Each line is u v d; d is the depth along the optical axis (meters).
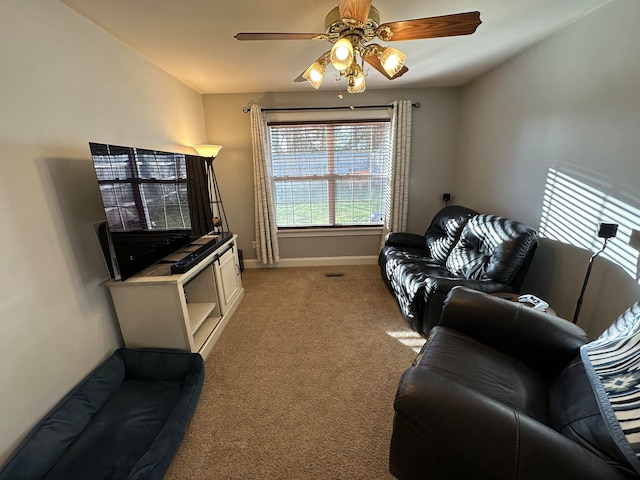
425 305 2.04
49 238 1.40
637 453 0.71
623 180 1.58
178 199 2.23
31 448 1.18
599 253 1.69
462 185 3.40
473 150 3.14
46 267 1.38
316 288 3.14
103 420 1.43
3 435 1.18
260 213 3.53
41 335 1.34
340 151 3.54
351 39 1.44
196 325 2.02
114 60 1.88
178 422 1.33
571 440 0.79
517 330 1.32
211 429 1.44
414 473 0.91
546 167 2.13
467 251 2.42
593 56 1.71
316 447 1.34
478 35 2.02
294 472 1.23
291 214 3.75
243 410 1.55
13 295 1.23
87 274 1.62
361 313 2.58
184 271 1.80
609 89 1.63
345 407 1.56
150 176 1.89
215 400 1.62
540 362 1.28
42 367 1.34
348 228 3.75
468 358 1.26
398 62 1.52
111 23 1.71
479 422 0.76
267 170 3.44
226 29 1.82
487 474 0.71
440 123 3.44
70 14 1.54
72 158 1.55
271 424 1.46
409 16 1.74
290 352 2.04
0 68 1.19
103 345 1.72
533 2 1.61
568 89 1.90
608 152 1.65
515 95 2.43
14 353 1.22
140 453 1.26
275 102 3.35
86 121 1.65
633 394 0.84
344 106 3.37
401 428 0.89
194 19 1.69
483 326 1.40
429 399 0.83
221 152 3.47
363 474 1.22
